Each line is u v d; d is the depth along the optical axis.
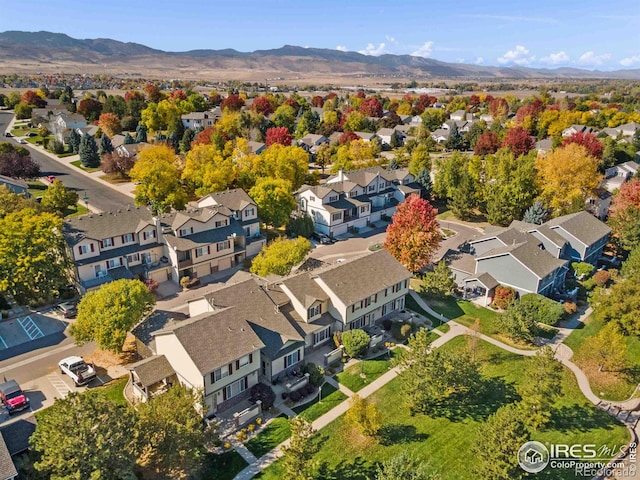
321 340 45.94
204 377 34.25
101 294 41.66
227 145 102.88
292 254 54.16
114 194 93.00
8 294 50.84
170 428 28.31
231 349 36.44
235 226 65.00
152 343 40.19
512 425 29.70
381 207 85.19
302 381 39.31
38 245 50.16
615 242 71.12
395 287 51.41
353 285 47.66
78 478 23.33
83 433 24.23
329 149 122.38
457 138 141.88
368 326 49.75
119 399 37.69
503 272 56.59
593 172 79.69
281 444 33.62
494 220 80.75
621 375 43.75
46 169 108.50
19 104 165.50
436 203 95.06
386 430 35.59
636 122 156.25
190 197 87.69
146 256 58.91
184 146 123.06
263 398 37.12
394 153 132.62
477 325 48.00
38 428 26.02
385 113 197.88
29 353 43.81
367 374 42.16
